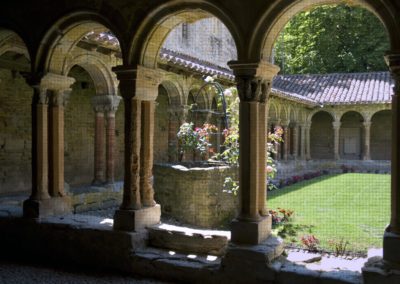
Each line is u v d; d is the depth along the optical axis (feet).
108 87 38.40
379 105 76.89
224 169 32.35
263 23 16.05
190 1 17.40
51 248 20.30
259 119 16.98
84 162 46.88
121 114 51.78
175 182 32.68
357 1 15.19
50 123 22.08
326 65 93.66
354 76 82.12
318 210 34.81
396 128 14.14
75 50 33.40
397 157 14.14
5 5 21.67
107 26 19.31
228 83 50.78
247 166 16.61
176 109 46.42
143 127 19.66
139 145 19.42
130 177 19.16
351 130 87.92
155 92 19.92
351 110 79.15
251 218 16.51
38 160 21.62
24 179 39.99
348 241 24.56
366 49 91.35
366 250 22.38
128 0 18.60
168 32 19.51
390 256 14.03
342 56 91.30
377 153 86.28
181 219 31.83
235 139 30.76
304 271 15.21
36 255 20.70
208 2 16.84
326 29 92.12
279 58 99.35
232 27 16.51
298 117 76.95
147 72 19.11
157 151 56.49
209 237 18.02
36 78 21.08
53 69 21.62
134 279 17.54
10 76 38.34
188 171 31.32
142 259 17.89
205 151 36.14
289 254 17.54
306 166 76.89
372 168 77.10
